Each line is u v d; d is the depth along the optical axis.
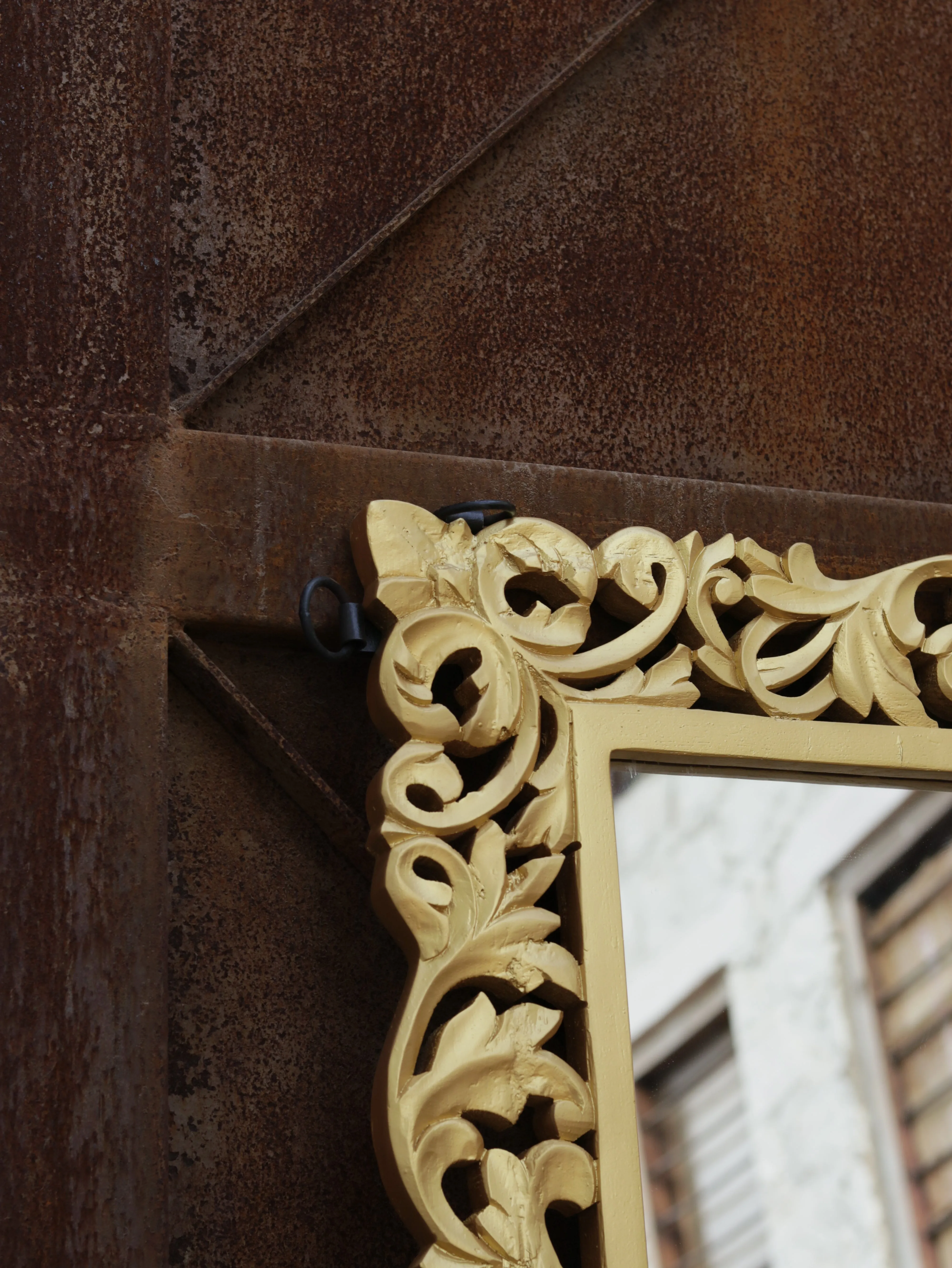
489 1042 0.91
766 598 1.11
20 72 1.05
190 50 1.16
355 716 1.03
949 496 1.30
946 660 1.15
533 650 1.02
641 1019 1.05
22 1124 0.83
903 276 1.36
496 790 0.97
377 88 1.21
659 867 1.07
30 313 1.00
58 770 0.91
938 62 1.48
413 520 1.02
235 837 0.98
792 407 1.27
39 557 0.95
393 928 0.92
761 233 1.32
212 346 1.09
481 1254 0.86
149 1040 0.87
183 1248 0.88
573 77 1.29
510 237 1.22
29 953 0.86
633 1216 0.90
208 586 0.99
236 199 1.14
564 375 1.20
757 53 1.39
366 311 1.15
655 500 1.15
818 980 1.15
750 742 1.06
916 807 1.16
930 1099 1.14
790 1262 1.06
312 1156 0.92
